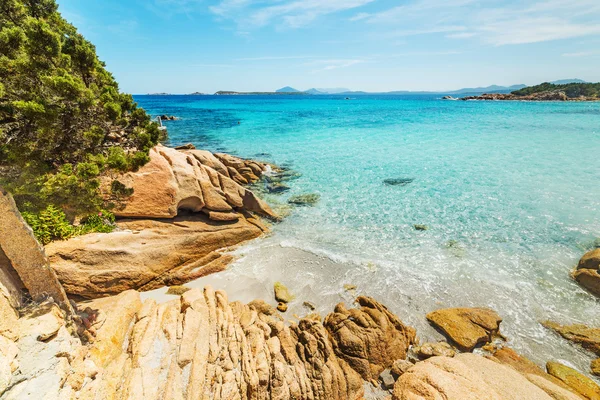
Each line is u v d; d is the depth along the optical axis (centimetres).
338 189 2355
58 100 762
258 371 768
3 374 473
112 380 647
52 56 796
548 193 2177
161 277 1259
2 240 601
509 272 1359
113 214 1375
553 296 1216
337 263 1417
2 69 729
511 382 756
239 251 1509
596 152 3272
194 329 826
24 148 727
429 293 1235
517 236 1641
